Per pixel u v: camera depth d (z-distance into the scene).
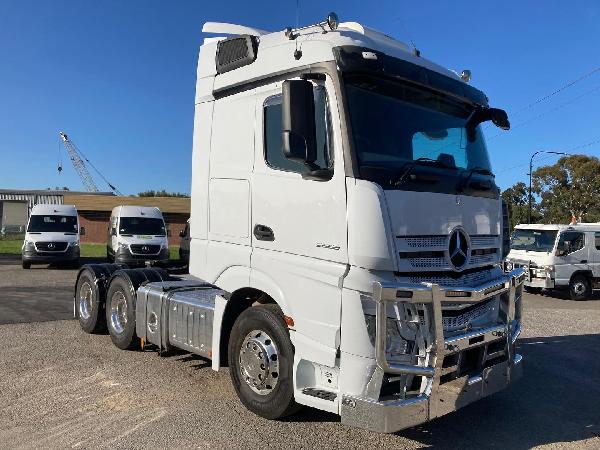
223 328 5.49
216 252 5.38
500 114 5.55
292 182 4.61
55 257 22.44
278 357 4.83
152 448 4.45
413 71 4.78
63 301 12.41
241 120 5.20
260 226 4.91
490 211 5.11
